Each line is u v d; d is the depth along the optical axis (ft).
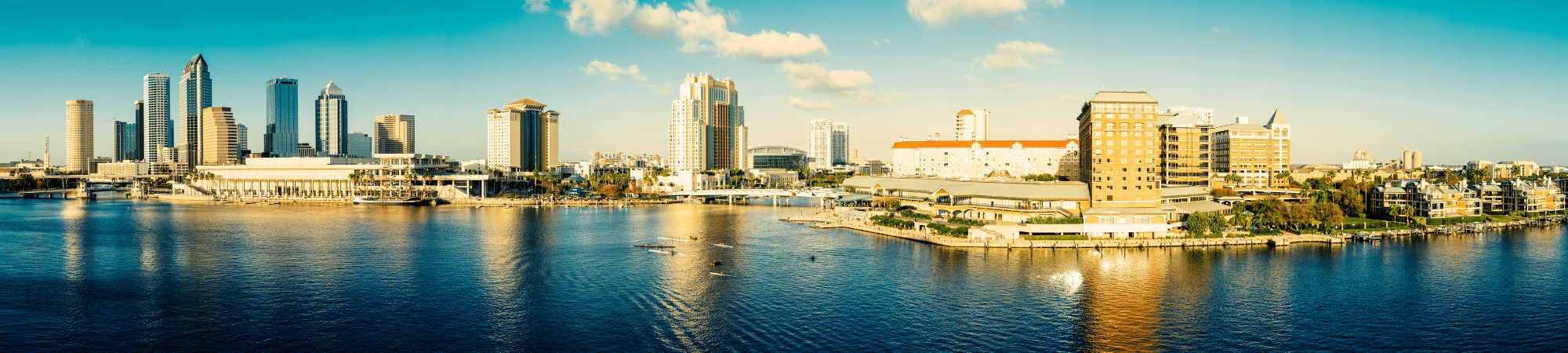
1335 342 410.11
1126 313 461.78
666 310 468.34
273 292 510.99
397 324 436.76
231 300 486.38
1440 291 512.63
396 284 536.01
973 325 438.40
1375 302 484.74
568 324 437.99
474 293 510.17
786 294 508.53
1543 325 437.99
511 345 401.29
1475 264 606.96
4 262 624.59
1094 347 402.11
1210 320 447.42
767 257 653.71
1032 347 402.11
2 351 385.50
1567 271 575.38
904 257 648.38
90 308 466.29
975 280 549.13
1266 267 595.06
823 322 444.55
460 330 425.69
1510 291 512.22
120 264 618.03
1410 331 427.74
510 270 590.55
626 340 410.52
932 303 484.74
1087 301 488.02
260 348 396.16
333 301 485.97
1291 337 417.08
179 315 451.94
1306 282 540.11
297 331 422.82
